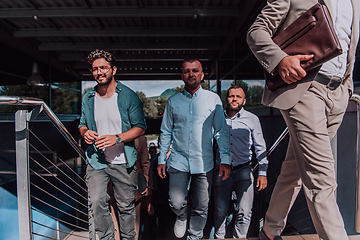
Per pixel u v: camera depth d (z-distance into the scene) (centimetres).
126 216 175
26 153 128
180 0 578
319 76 86
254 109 525
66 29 725
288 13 88
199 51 1014
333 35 73
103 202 164
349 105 197
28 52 777
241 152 227
